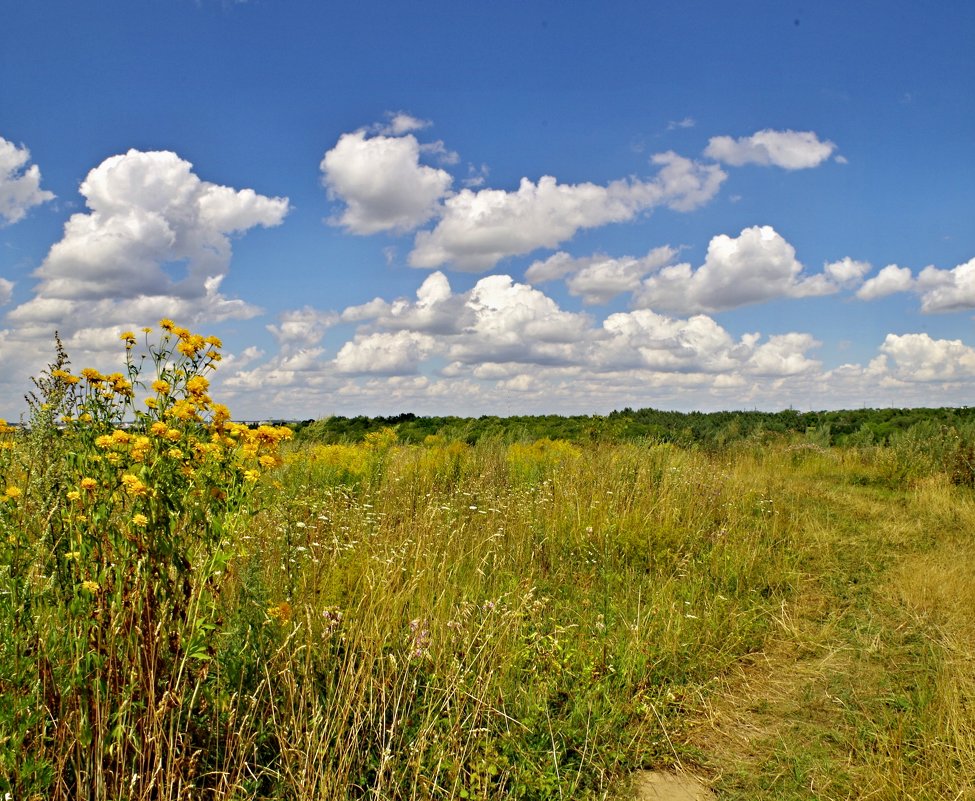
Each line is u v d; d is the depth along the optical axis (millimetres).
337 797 2939
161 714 2711
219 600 3213
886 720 4051
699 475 10359
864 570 7105
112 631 2742
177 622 2924
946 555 7359
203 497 3008
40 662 2688
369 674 3406
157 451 2953
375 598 4184
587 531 7008
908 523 9133
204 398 3158
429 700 3654
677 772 3652
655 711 4004
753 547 7434
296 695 3303
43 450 3135
